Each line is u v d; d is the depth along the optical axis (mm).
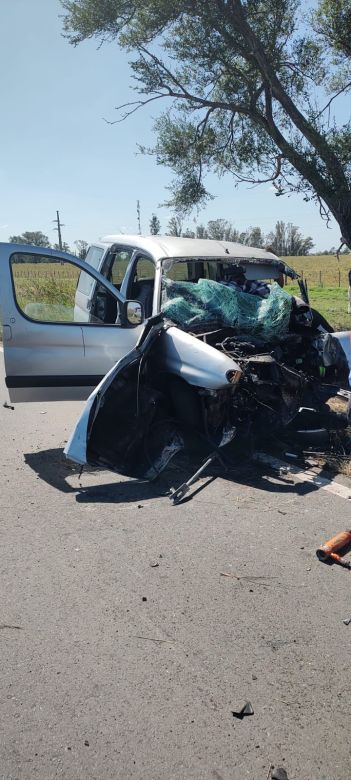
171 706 2658
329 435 5859
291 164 11336
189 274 7059
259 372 5566
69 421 7184
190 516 4539
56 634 3152
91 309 7250
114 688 2766
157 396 5113
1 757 2400
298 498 4812
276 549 4008
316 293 35062
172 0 11109
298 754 2422
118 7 11633
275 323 6051
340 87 12305
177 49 12367
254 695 2723
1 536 4262
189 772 2338
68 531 4324
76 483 5254
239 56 12250
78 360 6043
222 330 5918
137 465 5102
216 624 3223
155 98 12891
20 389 5938
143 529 4336
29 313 5953
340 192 10648
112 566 3822
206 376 5125
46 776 2316
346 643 3062
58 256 5980
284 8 11547
